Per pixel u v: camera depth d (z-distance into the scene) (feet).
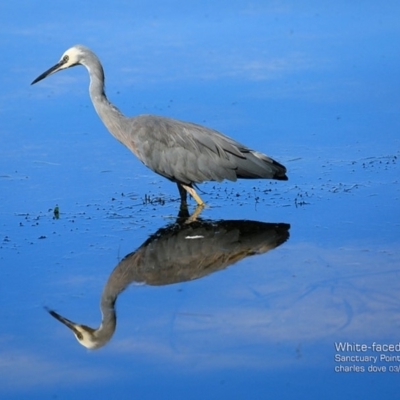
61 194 50.98
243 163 49.26
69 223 46.68
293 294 37.70
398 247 42.14
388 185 50.52
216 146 49.44
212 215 47.75
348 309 36.24
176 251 42.91
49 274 40.50
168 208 49.01
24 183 52.42
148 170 55.21
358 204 47.96
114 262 41.78
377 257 41.04
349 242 43.04
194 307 37.04
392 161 54.29
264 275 39.81
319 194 49.78
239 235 44.68
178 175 49.60
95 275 40.40
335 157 55.42
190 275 40.22
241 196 50.67
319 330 34.76
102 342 34.58
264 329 35.04
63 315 36.73
